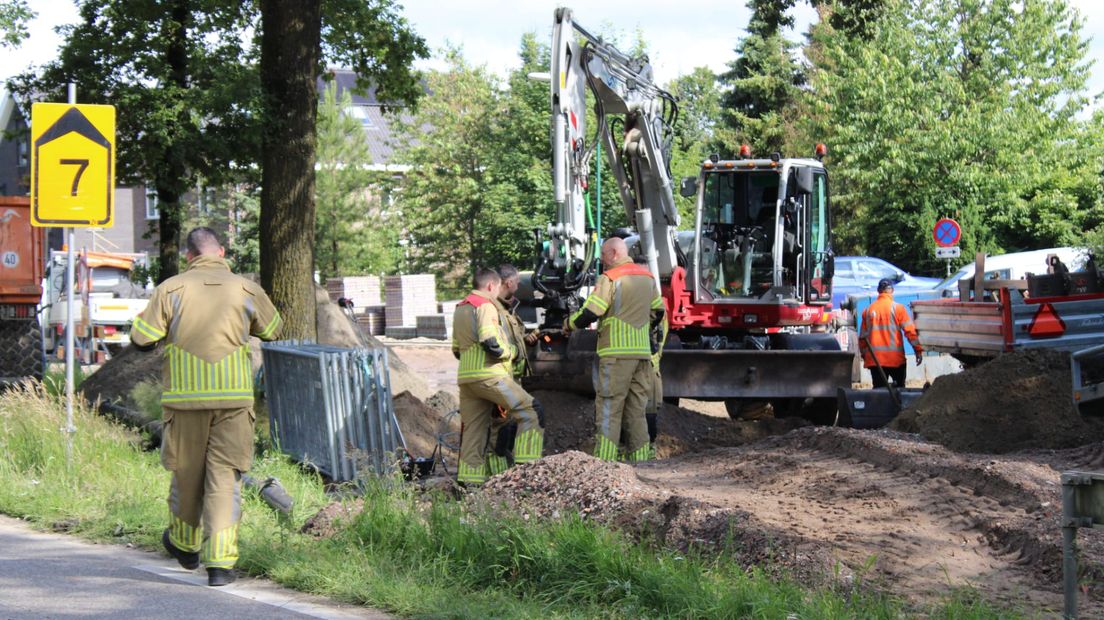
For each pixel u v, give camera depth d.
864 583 5.88
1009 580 6.20
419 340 36.00
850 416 12.91
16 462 9.66
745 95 50.12
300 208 12.98
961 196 33.91
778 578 5.88
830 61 37.16
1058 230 33.59
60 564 7.00
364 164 45.28
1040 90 33.75
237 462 6.61
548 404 13.38
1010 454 9.23
